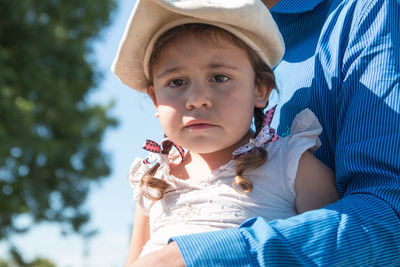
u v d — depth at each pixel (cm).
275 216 134
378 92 126
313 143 136
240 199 137
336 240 100
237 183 135
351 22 145
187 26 141
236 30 140
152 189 149
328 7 165
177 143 143
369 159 119
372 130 123
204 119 136
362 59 134
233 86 139
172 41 143
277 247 97
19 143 1217
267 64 149
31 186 1350
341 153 126
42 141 1298
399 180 110
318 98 149
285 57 172
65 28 1506
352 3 147
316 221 103
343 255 99
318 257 98
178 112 139
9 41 1378
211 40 140
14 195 1327
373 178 116
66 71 1444
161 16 142
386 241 103
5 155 1197
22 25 1373
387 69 128
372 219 105
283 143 141
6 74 1225
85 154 1501
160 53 145
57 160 1398
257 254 96
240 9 135
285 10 173
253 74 146
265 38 146
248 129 147
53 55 1448
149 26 144
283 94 165
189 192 143
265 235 98
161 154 155
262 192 136
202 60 139
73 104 1457
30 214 1394
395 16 137
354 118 128
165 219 144
